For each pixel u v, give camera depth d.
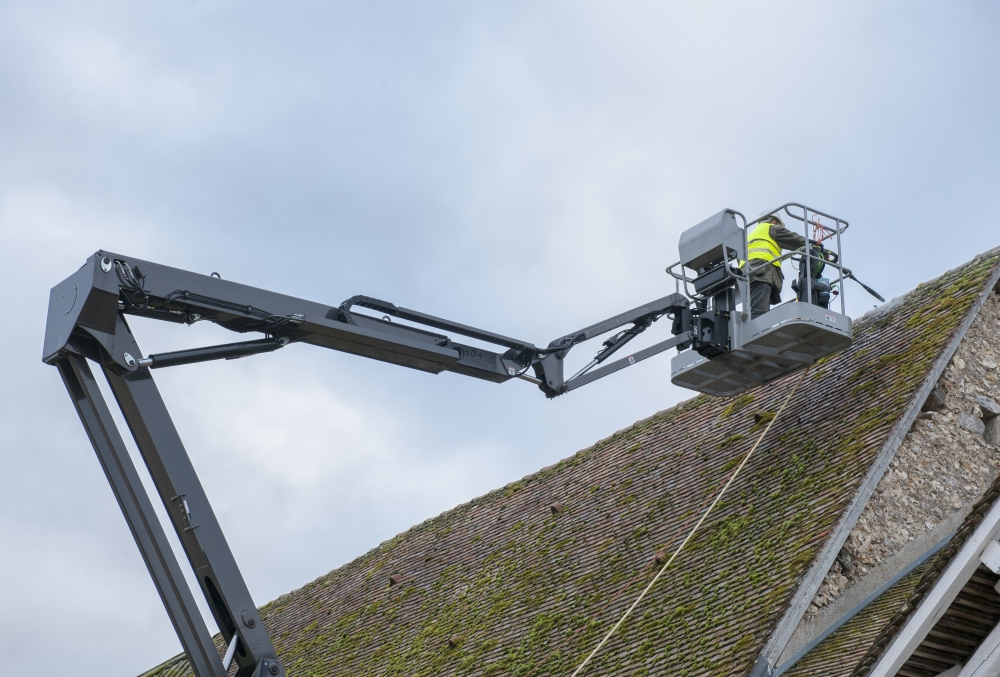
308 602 21.64
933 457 13.61
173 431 10.91
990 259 15.74
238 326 11.72
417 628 17.61
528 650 14.71
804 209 14.05
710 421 17.42
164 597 10.59
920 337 15.08
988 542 8.97
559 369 14.03
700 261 14.38
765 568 12.74
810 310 13.43
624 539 15.81
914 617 9.20
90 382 10.73
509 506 19.64
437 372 13.16
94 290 10.60
